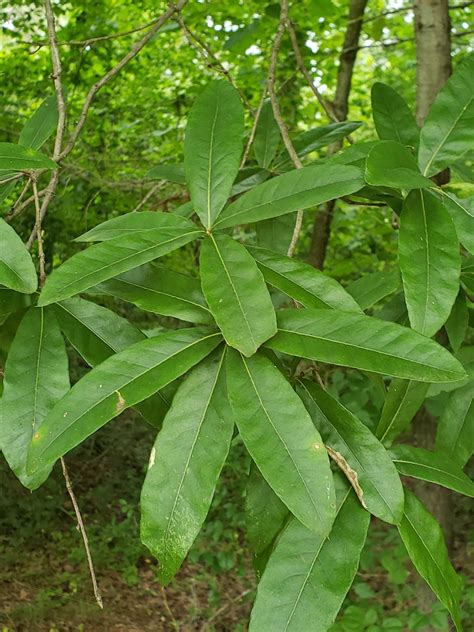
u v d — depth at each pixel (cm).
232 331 37
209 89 48
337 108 151
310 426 35
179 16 78
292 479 34
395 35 228
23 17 186
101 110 179
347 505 40
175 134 178
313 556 38
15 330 47
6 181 50
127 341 45
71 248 147
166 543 36
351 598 153
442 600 39
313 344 38
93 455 254
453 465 44
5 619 188
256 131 74
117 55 190
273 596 37
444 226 45
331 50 176
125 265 40
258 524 45
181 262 135
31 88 177
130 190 142
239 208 44
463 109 50
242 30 142
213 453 37
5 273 38
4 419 41
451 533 102
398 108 59
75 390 37
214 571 185
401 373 36
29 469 35
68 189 139
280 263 44
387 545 166
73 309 45
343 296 42
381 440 47
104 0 178
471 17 206
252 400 36
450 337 53
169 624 190
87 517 238
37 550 222
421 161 49
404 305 58
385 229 147
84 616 194
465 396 54
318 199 43
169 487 37
